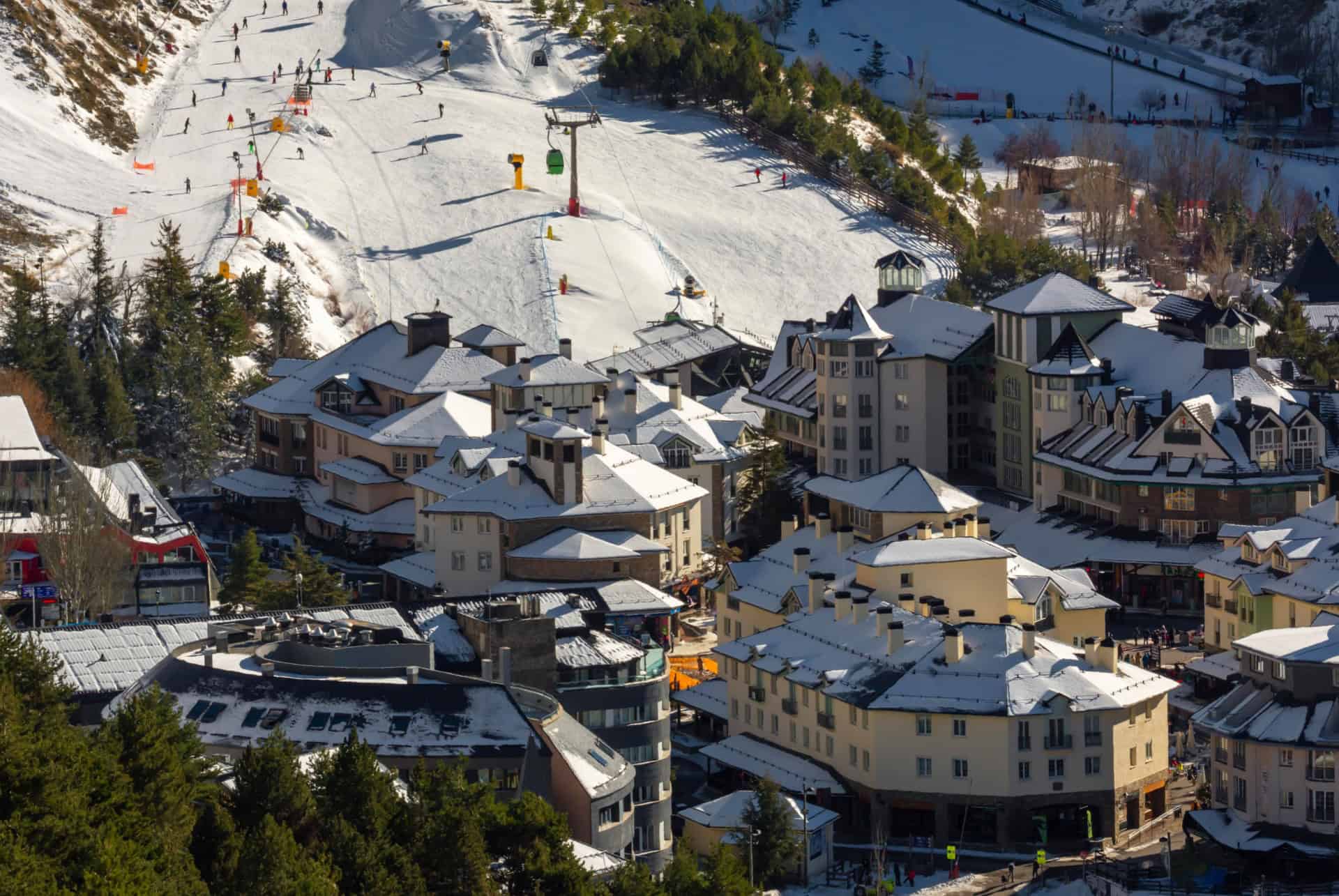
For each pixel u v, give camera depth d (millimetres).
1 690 185375
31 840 169000
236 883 177125
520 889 193500
